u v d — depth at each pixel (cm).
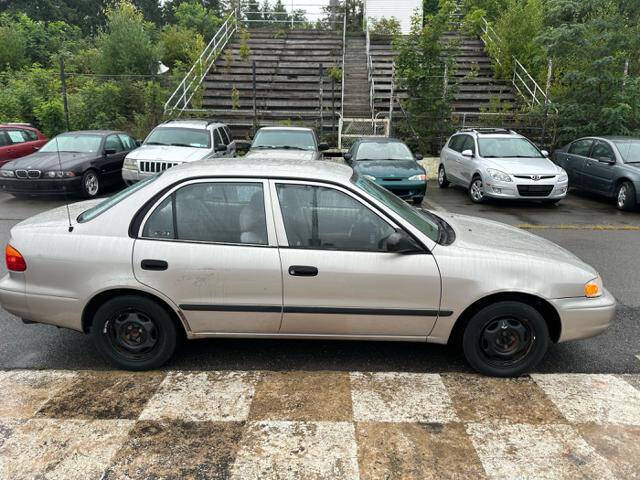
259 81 1997
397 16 2511
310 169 407
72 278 381
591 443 315
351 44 2355
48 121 1691
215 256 377
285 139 1245
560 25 1584
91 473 285
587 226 961
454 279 377
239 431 323
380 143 1227
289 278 377
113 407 347
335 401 357
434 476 285
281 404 353
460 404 356
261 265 376
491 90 1933
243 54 2147
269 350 440
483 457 301
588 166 1232
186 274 377
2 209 1063
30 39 2650
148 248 378
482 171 1148
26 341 455
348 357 429
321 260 376
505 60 1959
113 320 391
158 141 1195
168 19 4466
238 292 380
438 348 448
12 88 1895
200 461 295
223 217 384
